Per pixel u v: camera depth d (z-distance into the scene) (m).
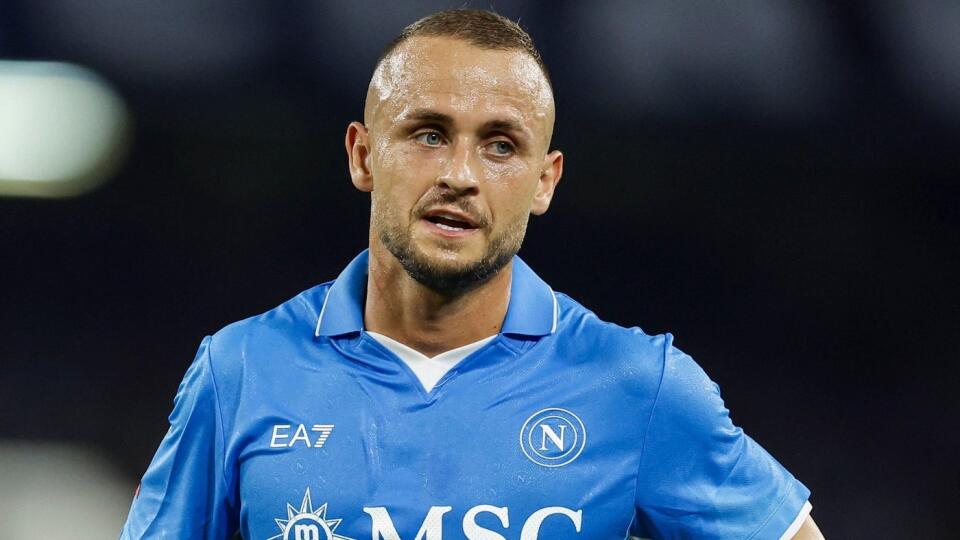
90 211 29.80
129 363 29.27
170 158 29.95
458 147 10.76
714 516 11.45
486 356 11.46
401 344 11.49
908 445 29.41
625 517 11.26
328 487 10.98
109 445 28.67
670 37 29.77
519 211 10.98
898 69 29.81
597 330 11.80
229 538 11.68
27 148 29.58
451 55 10.85
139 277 29.70
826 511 28.95
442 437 11.13
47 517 27.73
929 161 30.08
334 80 29.59
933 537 28.56
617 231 30.27
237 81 29.69
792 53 29.80
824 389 29.81
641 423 11.32
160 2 29.50
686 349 30.05
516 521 10.95
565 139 29.92
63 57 29.52
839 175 30.22
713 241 30.27
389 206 10.93
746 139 30.02
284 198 30.06
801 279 30.19
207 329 29.61
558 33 29.50
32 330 29.25
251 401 11.39
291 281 29.89
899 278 30.20
